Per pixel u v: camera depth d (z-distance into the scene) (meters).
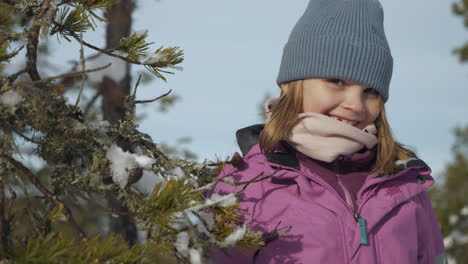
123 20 3.23
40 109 1.22
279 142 1.96
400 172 1.93
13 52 1.27
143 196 1.32
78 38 1.43
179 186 1.27
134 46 1.54
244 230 1.35
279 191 1.88
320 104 1.90
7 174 1.21
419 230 1.96
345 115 1.89
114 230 2.85
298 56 1.94
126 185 1.31
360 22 1.93
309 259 1.78
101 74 3.21
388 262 1.82
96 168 1.30
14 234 1.21
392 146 1.94
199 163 1.46
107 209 1.31
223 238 1.35
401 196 1.91
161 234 1.30
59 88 1.31
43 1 1.36
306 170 1.89
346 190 1.88
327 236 1.79
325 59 1.88
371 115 1.94
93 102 3.25
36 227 1.23
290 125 1.92
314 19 1.97
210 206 1.32
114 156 1.32
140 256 1.20
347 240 1.79
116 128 1.38
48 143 1.28
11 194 1.22
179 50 1.56
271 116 1.96
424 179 1.99
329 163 1.96
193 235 1.25
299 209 1.83
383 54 1.91
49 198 1.25
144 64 1.54
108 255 1.16
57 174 1.32
